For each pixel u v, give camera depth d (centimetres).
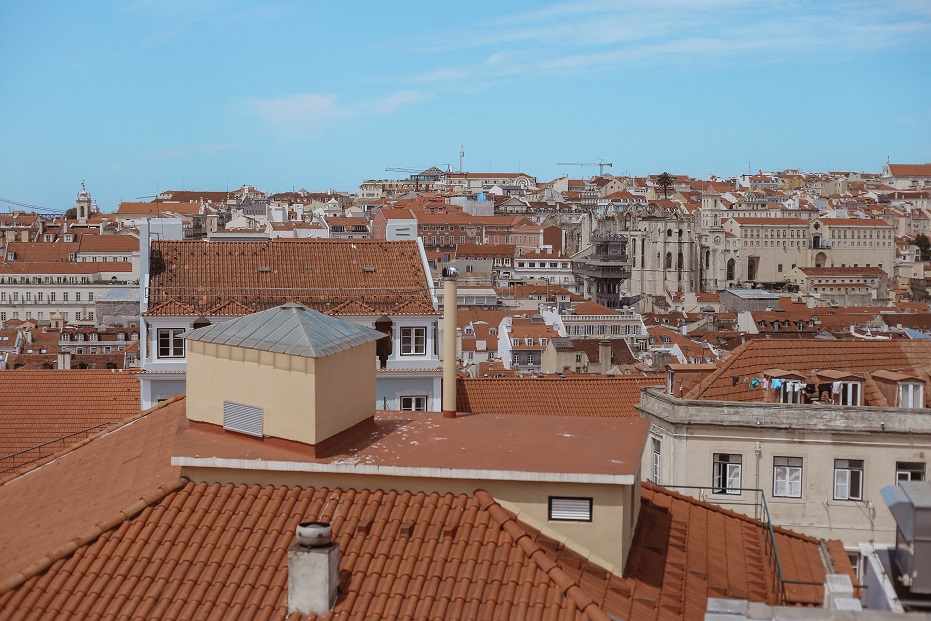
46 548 2636
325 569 2322
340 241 7538
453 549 2506
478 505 2639
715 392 5509
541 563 2431
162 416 3747
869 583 2170
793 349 5912
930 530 1973
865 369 5947
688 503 3459
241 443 2897
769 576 3033
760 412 5184
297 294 6994
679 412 5241
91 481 3216
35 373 6306
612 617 2375
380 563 2459
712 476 5222
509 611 2317
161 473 2920
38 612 2322
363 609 2331
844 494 5144
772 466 5181
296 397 2795
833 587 2289
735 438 5194
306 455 2781
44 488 3378
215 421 2997
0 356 13738
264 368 2862
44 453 5675
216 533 2573
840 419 5125
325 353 2814
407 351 6825
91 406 6156
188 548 2527
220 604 2356
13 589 2367
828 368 5847
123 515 2606
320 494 2702
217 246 7356
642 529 3045
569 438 3008
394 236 8156
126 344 19462
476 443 2939
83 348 19325
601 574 2586
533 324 18688
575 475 2625
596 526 2647
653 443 5494
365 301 6944
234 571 2459
